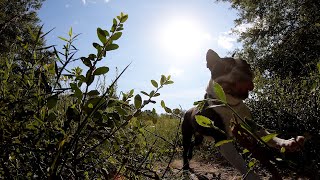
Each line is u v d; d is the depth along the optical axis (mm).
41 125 274
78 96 268
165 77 314
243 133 213
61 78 322
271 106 1167
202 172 1126
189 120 1017
